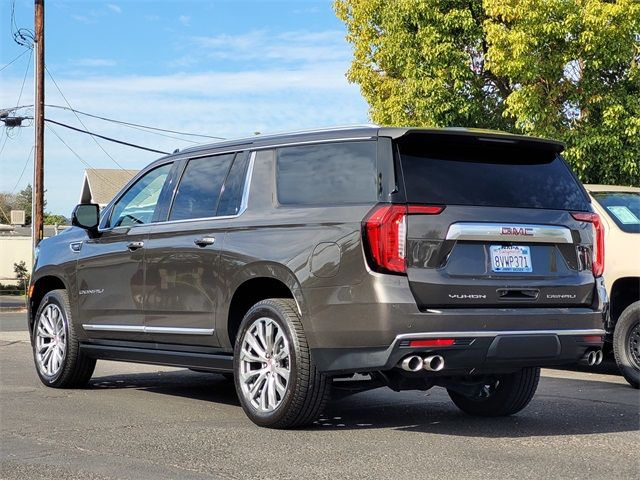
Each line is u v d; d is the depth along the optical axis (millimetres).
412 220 5543
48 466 4992
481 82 18844
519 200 5973
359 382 6184
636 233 9227
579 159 17203
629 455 5355
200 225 6812
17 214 47062
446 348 5461
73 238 8266
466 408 6902
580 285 6102
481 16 18297
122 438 5797
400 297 5418
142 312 7293
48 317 8438
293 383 5840
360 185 5793
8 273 42594
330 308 5656
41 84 26797
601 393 8102
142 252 7289
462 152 5961
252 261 6199
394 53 19109
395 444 5637
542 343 5773
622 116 17219
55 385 8312
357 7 21141
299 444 5613
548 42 16625
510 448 5543
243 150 6781
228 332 6512
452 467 5000
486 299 5664
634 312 8617
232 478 4738
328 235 5754
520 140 6020
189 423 6363
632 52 17094
